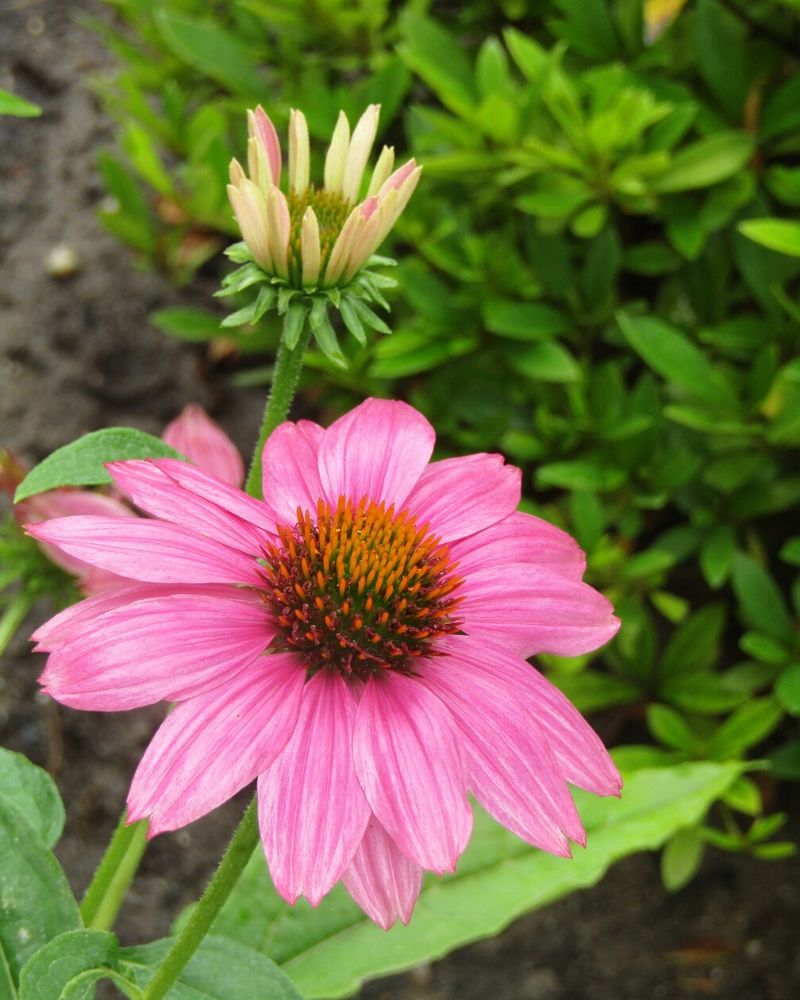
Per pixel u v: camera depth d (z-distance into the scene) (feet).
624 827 1.44
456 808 0.86
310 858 0.83
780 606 1.55
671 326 1.62
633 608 1.58
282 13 1.67
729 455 1.56
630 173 1.50
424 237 1.63
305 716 0.89
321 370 1.70
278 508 0.99
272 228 0.95
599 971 1.70
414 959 1.33
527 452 1.60
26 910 0.98
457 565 0.99
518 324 1.56
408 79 1.65
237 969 0.95
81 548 0.89
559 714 0.92
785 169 1.55
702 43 1.55
